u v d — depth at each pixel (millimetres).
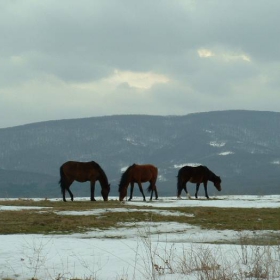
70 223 21234
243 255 12023
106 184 37906
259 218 23875
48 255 12891
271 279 10180
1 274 11094
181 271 10977
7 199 40812
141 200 39531
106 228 20469
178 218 23406
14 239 15781
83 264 11805
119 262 11992
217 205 32969
